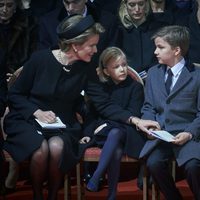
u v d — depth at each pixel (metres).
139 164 14.15
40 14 16.22
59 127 11.17
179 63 11.78
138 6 14.34
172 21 15.05
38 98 11.70
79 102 12.12
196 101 11.67
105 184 13.81
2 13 14.53
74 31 11.15
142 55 14.44
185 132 11.31
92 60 13.36
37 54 11.70
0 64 12.14
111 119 11.97
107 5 16.16
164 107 11.68
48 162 11.16
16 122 11.55
